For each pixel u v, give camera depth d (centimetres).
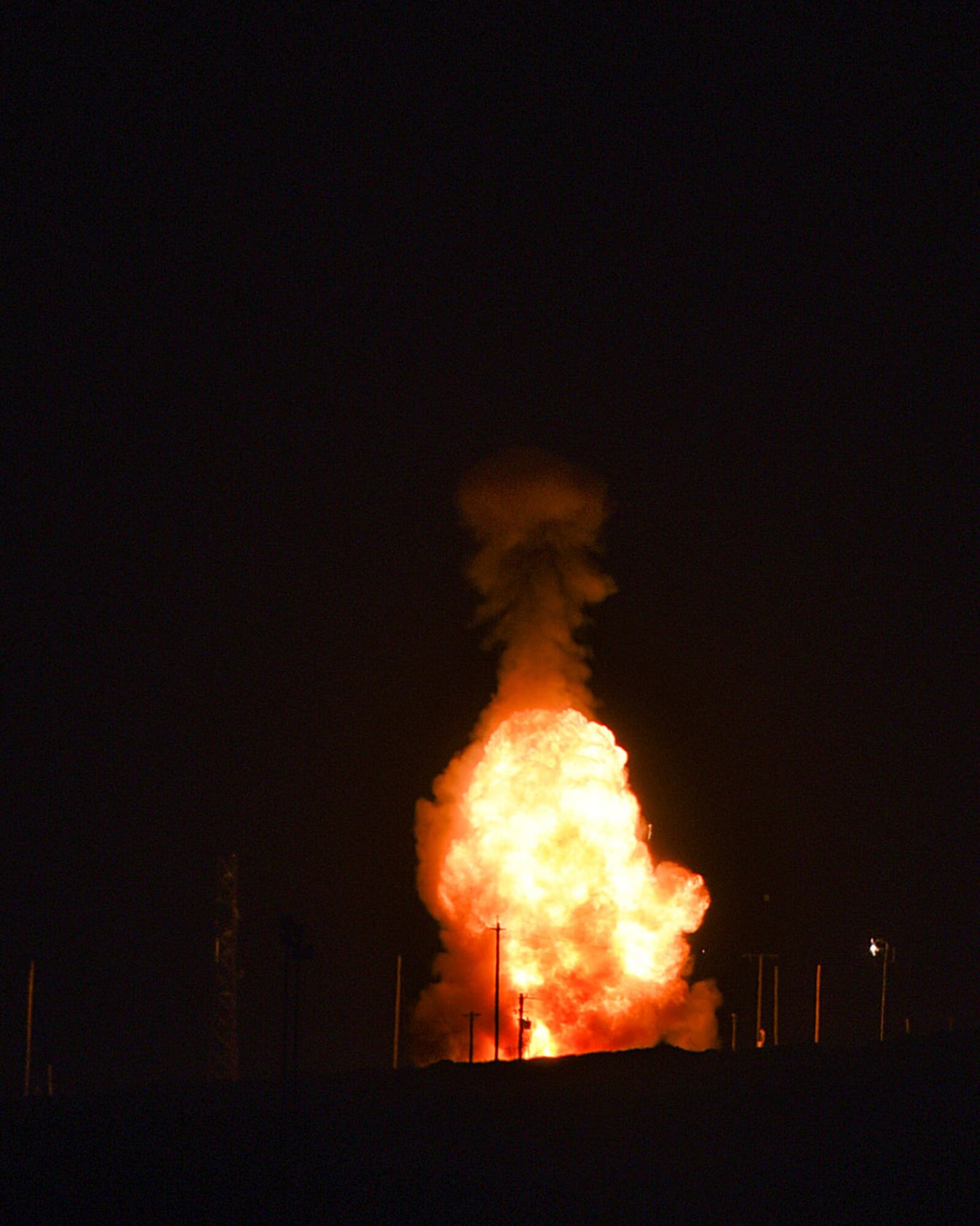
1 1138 15650
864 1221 11825
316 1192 13088
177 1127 16012
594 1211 12300
